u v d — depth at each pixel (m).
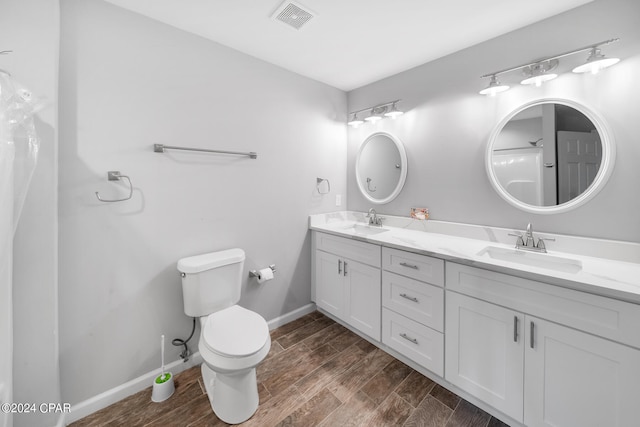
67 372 1.37
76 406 1.40
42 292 1.19
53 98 1.19
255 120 2.06
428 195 2.19
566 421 1.16
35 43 1.14
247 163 2.03
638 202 1.35
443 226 2.06
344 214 2.78
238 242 2.01
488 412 1.44
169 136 1.65
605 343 1.05
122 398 1.53
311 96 2.44
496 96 1.79
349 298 2.15
